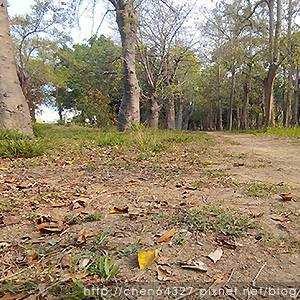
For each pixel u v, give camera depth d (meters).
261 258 1.56
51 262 1.49
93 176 3.69
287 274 1.40
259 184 3.17
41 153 5.20
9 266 1.46
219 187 3.08
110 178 3.59
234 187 3.07
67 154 5.37
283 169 4.19
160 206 2.45
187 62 21.02
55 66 38.31
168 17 16.91
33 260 1.51
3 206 2.36
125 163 4.59
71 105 39.66
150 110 18.91
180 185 3.15
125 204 2.53
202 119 55.62
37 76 33.44
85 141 7.42
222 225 1.98
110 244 1.70
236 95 37.81
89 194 2.85
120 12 13.32
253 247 1.68
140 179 3.54
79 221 2.11
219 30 25.98
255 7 19.17
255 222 2.04
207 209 2.32
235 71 29.42
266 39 18.92
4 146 4.98
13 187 3.03
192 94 34.06
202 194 2.82
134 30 13.95
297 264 1.49
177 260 1.53
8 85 7.39
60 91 40.72
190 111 44.59
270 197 2.68
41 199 2.62
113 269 1.35
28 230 1.94
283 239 1.77
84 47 32.69
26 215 2.22
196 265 1.47
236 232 1.86
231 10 23.52
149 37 17.64
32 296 1.21
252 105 38.16
